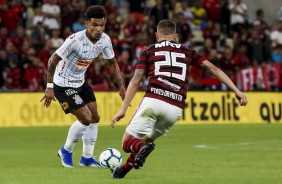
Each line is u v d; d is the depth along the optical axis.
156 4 89.25
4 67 77.69
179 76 28.95
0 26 83.75
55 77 35.19
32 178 30.77
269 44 91.75
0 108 69.88
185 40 88.12
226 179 30.38
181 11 92.62
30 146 49.97
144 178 30.52
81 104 34.97
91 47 34.66
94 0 91.06
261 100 77.38
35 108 70.62
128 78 79.81
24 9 88.06
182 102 29.02
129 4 96.25
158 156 41.88
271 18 107.44
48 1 86.50
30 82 77.56
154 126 29.55
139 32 86.88
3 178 30.84
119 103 72.69
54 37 80.38
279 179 30.45
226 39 93.56
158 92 28.75
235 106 76.19
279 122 77.69
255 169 34.62
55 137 57.78
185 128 68.06
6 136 58.78
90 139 35.97
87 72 77.62
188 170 34.16
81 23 85.25
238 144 51.41
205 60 29.30
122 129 66.56
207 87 80.62
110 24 86.38
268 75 85.38
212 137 58.09
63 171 33.59
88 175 31.77
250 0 107.31
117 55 82.69
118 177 30.00
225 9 96.25
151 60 29.05
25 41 79.44
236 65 85.06
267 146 49.53
